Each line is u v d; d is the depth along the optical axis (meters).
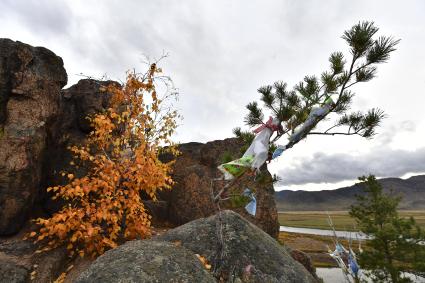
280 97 6.91
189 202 12.27
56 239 8.17
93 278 4.58
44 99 9.36
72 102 11.33
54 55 10.34
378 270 15.23
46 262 7.25
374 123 5.91
